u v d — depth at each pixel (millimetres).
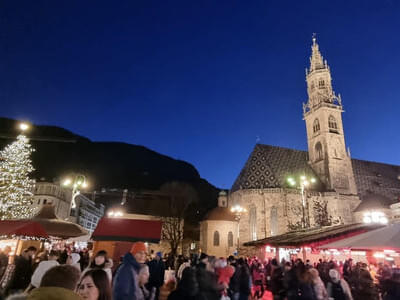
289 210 71375
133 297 7418
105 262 9930
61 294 4383
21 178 34812
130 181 185750
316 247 24109
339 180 81062
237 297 15328
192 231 91375
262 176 78812
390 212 70250
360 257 33562
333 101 90062
